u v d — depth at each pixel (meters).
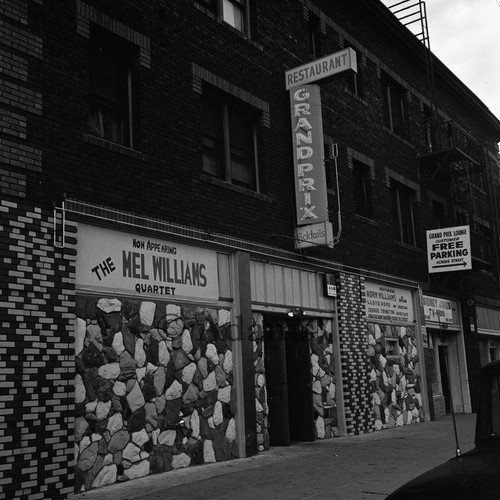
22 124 8.03
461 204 22.44
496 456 3.98
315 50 15.80
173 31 10.88
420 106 20.94
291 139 13.64
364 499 7.43
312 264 13.70
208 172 11.71
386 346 16.73
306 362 13.47
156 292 9.80
